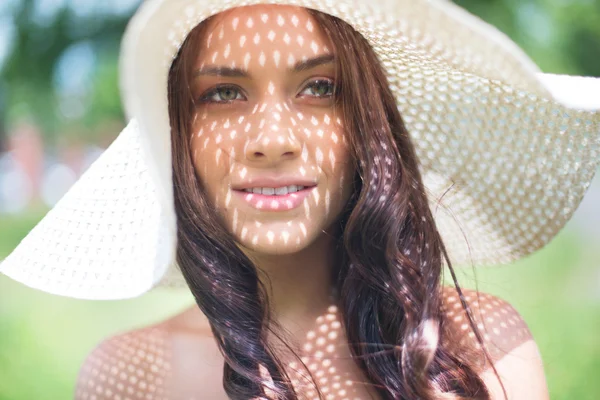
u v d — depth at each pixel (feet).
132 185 3.76
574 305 11.67
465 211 4.31
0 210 34.58
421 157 4.20
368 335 3.79
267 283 3.88
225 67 3.38
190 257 3.66
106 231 3.76
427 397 3.51
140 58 2.93
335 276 4.05
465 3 14.40
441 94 3.95
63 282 3.79
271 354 3.74
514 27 15.03
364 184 3.63
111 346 4.23
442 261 3.96
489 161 4.12
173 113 3.54
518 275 13.28
